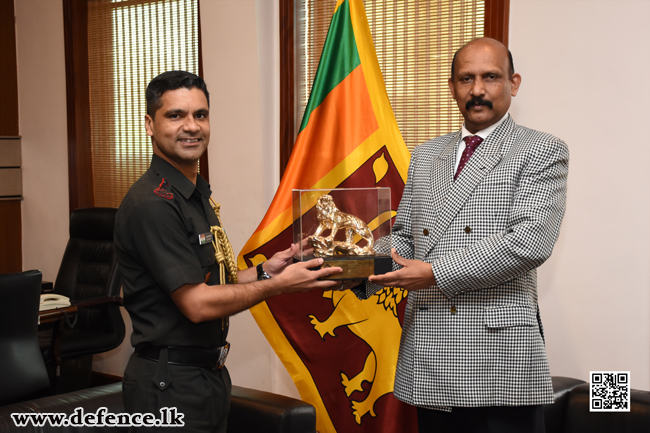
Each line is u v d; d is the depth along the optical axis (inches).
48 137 162.6
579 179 92.4
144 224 56.6
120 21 149.2
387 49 112.8
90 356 139.3
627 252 89.4
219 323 61.9
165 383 57.3
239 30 120.3
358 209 71.3
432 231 66.2
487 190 63.1
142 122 148.6
